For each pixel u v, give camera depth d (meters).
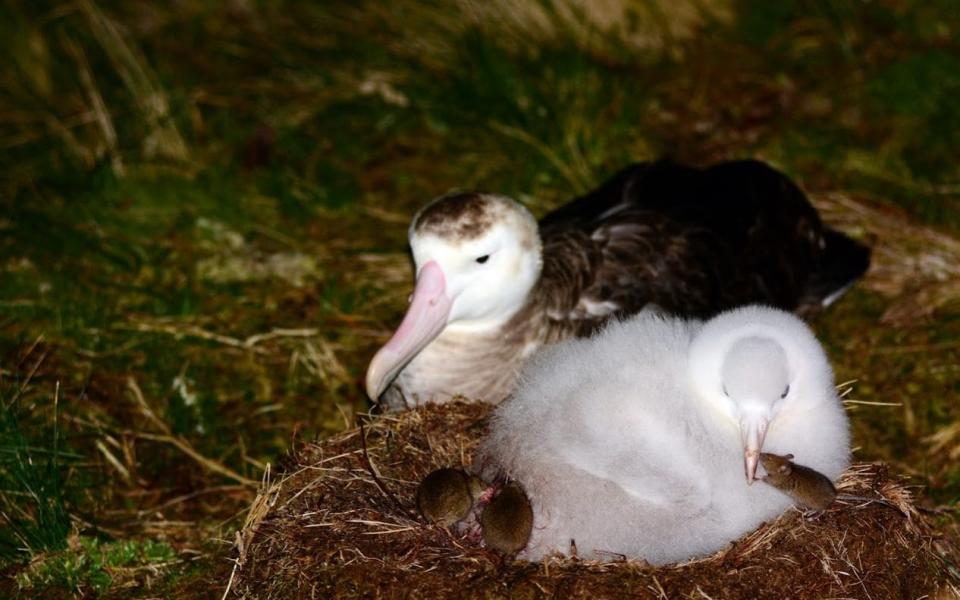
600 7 2.73
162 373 2.01
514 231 1.71
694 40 2.75
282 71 2.71
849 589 1.42
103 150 2.47
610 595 1.38
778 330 1.51
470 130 2.53
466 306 1.71
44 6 2.81
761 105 2.58
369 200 2.41
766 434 1.48
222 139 2.55
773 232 1.98
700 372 1.50
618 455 1.45
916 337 2.05
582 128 2.48
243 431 1.92
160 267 2.24
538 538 1.47
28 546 1.67
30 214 2.31
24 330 2.08
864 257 2.11
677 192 1.97
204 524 1.77
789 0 2.81
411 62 2.67
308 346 2.06
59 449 1.84
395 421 1.64
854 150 2.46
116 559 1.67
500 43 2.66
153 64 2.72
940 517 1.72
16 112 2.61
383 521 1.47
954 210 2.32
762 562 1.42
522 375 1.61
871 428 1.90
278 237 2.32
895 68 2.61
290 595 1.43
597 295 1.81
